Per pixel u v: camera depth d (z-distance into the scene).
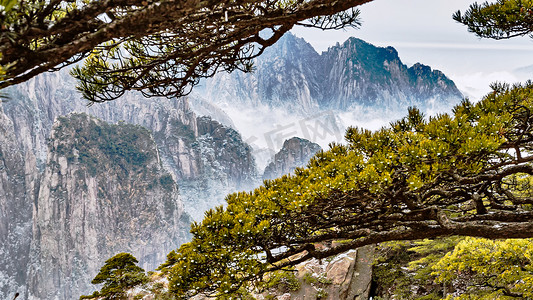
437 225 4.80
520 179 7.66
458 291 13.95
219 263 4.99
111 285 17.58
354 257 22.28
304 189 5.15
